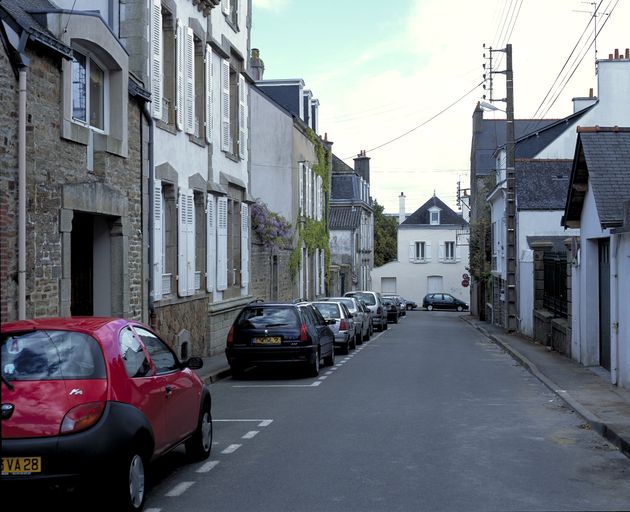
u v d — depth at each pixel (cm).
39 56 1138
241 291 2500
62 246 1210
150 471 833
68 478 595
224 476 809
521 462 873
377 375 1778
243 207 2511
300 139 3612
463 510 677
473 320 4966
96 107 1395
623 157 1582
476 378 1716
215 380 1683
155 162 1678
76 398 616
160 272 1703
